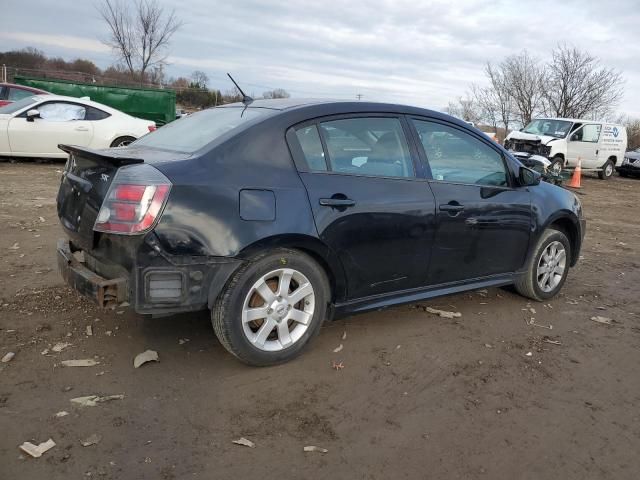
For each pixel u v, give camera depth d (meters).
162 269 3.07
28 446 2.63
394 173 3.93
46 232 6.57
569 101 35.84
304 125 3.60
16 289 4.62
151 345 3.76
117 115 12.57
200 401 3.12
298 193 3.41
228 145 3.33
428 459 2.74
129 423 2.88
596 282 6.05
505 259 4.69
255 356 3.43
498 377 3.64
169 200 3.04
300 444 2.80
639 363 3.99
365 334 4.17
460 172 4.34
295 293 3.53
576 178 17.52
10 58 45.97
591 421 3.18
